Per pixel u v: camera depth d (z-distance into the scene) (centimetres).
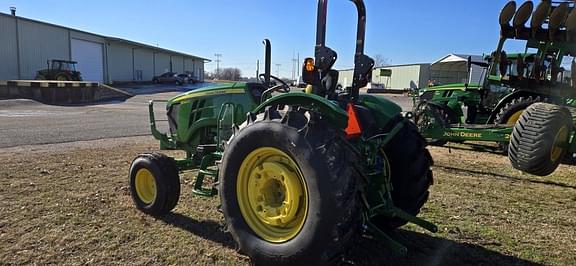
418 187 331
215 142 424
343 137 265
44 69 2941
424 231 370
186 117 442
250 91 396
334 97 312
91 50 3678
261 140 278
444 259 316
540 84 650
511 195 496
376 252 323
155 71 4897
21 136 880
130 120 1242
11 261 295
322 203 247
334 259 251
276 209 278
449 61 3928
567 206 457
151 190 398
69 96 1967
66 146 767
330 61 298
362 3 321
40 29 3019
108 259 302
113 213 396
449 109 937
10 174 535
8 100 1761
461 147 870
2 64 2689
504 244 347
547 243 351
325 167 249
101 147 761
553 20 556
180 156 678
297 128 262
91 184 496
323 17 300
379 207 296
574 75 622
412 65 4438
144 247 324
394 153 333
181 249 322
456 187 527
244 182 294
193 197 451
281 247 268
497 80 866
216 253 316
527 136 460
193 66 6025
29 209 400
